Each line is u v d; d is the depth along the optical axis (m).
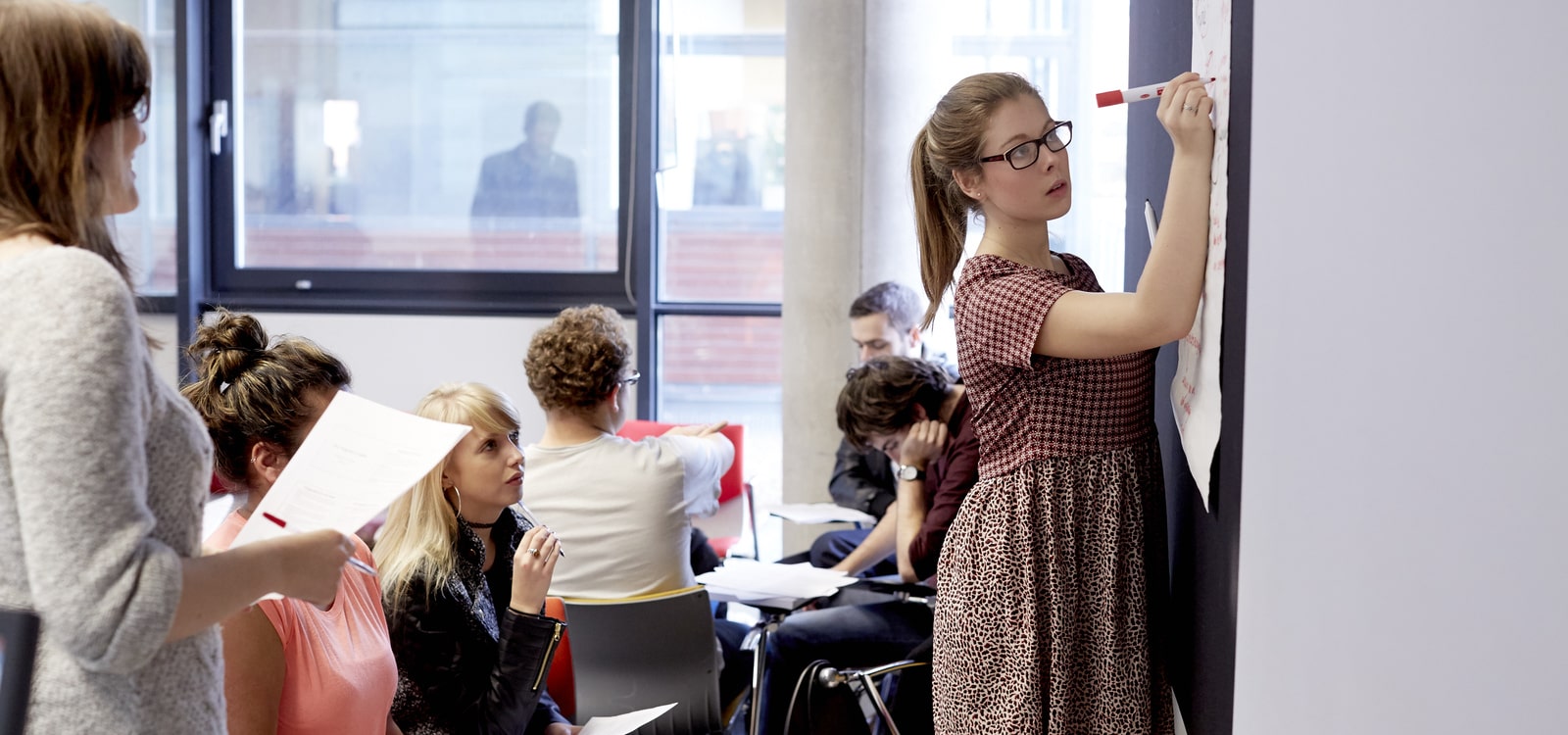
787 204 4.47
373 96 5.33
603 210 5.32
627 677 2.58
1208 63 1.49
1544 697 0.72
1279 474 1.11
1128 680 1.67
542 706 2.18
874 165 4.34
